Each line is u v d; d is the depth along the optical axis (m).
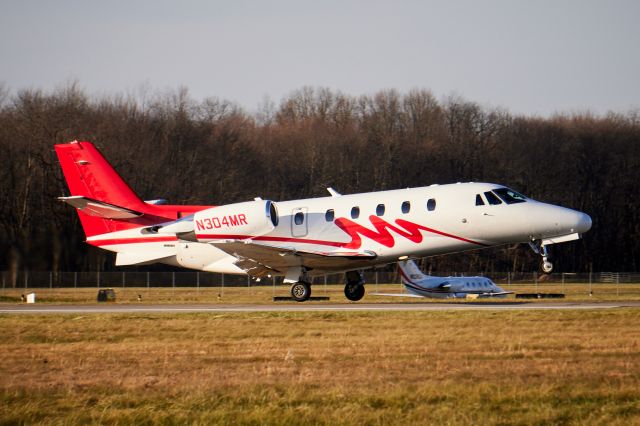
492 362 55.28
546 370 51.47
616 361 55.12
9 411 42.69
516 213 100.44
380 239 104.19
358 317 87.19
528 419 39.38
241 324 81.94
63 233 183.50
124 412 41.97
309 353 60.47
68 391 47.06
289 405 42.84
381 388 46.22
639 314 85.19
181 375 52.28
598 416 39.88
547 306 103.25
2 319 90.44
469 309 96.25
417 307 104.06
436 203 102.69
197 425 39.59
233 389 46.81
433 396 43.78
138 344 68.12
